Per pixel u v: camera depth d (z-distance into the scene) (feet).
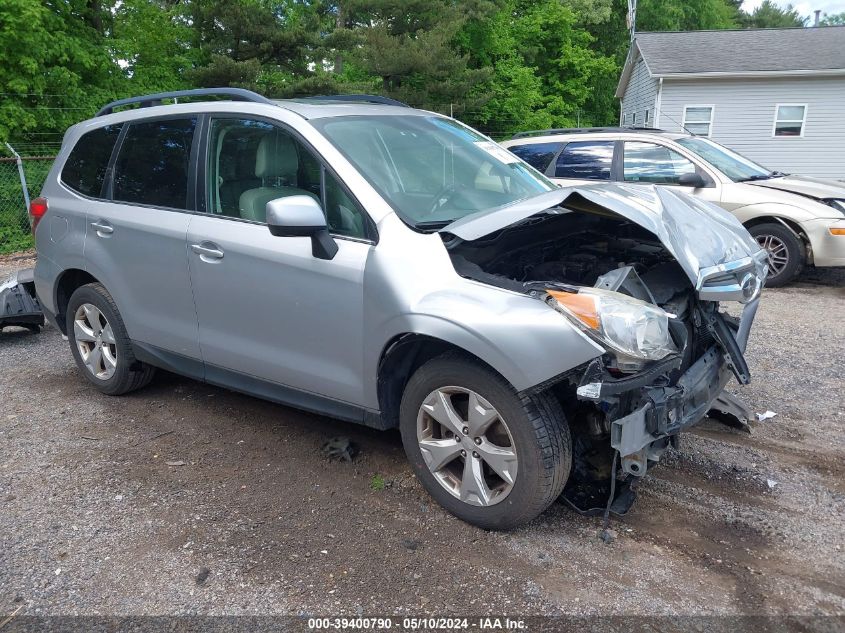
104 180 14.92
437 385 10.16
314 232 10.28
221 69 62.13
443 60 71.31
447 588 8.90
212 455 12.69
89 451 12.92
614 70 106.01
